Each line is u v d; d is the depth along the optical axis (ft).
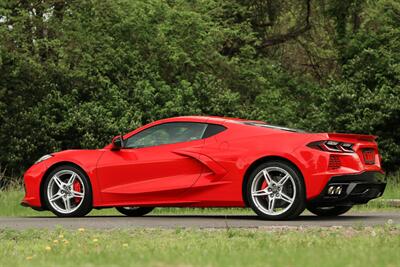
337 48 144.46
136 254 25.35
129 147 47.93
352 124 117.91
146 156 46.93
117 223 43.42
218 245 28.91
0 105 108.27
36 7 117.60
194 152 45.50
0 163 107.24
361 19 148.46
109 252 26.68
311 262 21.86
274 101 139.95
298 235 33.47
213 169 44.78
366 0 142.51
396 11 137.28
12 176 105.19
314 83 151.33
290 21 159.63
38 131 107.86
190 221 44.55
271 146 43.50
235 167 44.21
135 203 46.85
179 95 115.55
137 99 115.96
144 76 120.37
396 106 116.06
